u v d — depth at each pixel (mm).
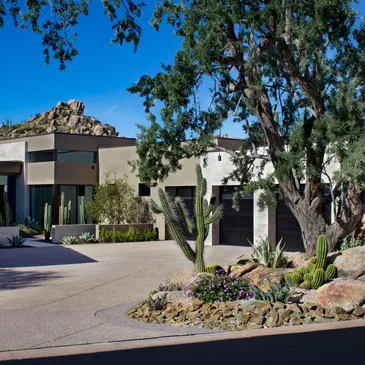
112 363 7367
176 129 15281
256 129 16781
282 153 14195
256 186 14961
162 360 7504
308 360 7457
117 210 28578
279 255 13648
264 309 10016
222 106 16297
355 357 7586
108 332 9195
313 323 9719
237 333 9062
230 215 25234
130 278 15648
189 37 14281
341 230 14875
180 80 14477
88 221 32312
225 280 11289
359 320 9867
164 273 16594
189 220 13156
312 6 13453
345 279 11398
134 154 29969
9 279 15438
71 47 16094
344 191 14961
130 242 26969
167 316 10305
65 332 9195
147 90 15477
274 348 8102
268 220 22844
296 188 15125
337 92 13570
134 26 15867
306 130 14773
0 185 36438
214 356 7699
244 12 14016
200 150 15938
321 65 14125
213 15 13602
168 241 27438
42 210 33250
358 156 12125
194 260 12938
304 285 11344
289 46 13633
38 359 7562
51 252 22453
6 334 9039
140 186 29594
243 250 22984
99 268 17719
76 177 32156
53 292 13383
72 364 7316
